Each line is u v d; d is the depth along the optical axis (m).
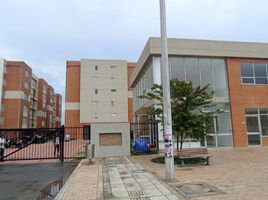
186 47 20.94
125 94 60.41
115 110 59.56
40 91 69.94
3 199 7.41
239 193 7.17
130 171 11.27
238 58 22.31
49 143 32.97
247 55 22.22
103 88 59.78
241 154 16.38
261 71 22.75
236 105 21.58
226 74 21.98
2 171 12.37
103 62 60.62
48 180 10.17
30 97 60.81
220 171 10.65
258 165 11.97
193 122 13.24
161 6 10.12
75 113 58.94
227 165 12.16
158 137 19.02
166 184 8.52
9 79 53.84
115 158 16.14
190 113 13.53
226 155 15.95
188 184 8.41
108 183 8.92
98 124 17.42
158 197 7.02
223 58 22.11
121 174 10.59
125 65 61.44
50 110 82.19
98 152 17.08
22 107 54.56
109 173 10.87
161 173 10.59
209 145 20.48
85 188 8.25
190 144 19.80
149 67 21.91
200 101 13.73
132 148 19.52
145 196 7.16
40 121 69.06
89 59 60.09
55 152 19.33
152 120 15.11
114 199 6.97
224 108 21.56
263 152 17.27
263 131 21.80
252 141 21.45
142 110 24.88
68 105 59.09
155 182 8.90
